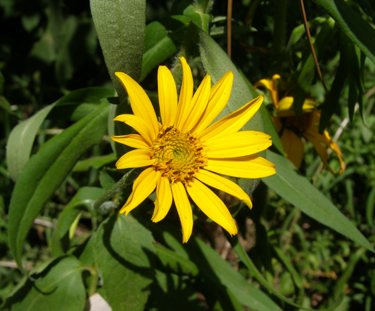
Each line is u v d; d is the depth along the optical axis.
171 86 0.12
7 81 0.28
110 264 0.14
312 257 0.25
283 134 0.18
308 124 0.18
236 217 0.19
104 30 0.11
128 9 0.11
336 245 0.26
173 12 0.17
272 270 0.19
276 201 0.25
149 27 0.14
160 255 0.16
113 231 0.15
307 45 0.16
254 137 0.12
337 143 0.25
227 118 0.12
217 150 0.12
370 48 0.12
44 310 0.15
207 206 0.12
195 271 0.17
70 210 0.16
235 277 0.17
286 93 0.17
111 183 0.15
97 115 0.15
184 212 0.11
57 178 0.15
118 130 0.14
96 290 0.16
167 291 0.17
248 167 0.12
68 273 0.15
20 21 0.27
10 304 0.14
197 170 0.12
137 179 0.10
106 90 0.17
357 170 0.25
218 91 0.12
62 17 0.26
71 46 0.25
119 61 0.12
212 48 0.12
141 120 0.11
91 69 0.28
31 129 0.16
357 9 0.16
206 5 0.15
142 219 0.15
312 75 0.15
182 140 0.12
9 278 0.23
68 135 0.14
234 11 0.24
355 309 0.24
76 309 0.15
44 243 0.27
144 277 0.14
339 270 0.25
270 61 0.19
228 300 0.17
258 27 0.24
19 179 0.14
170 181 0.12
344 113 0.25
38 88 0.27
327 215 0.15
